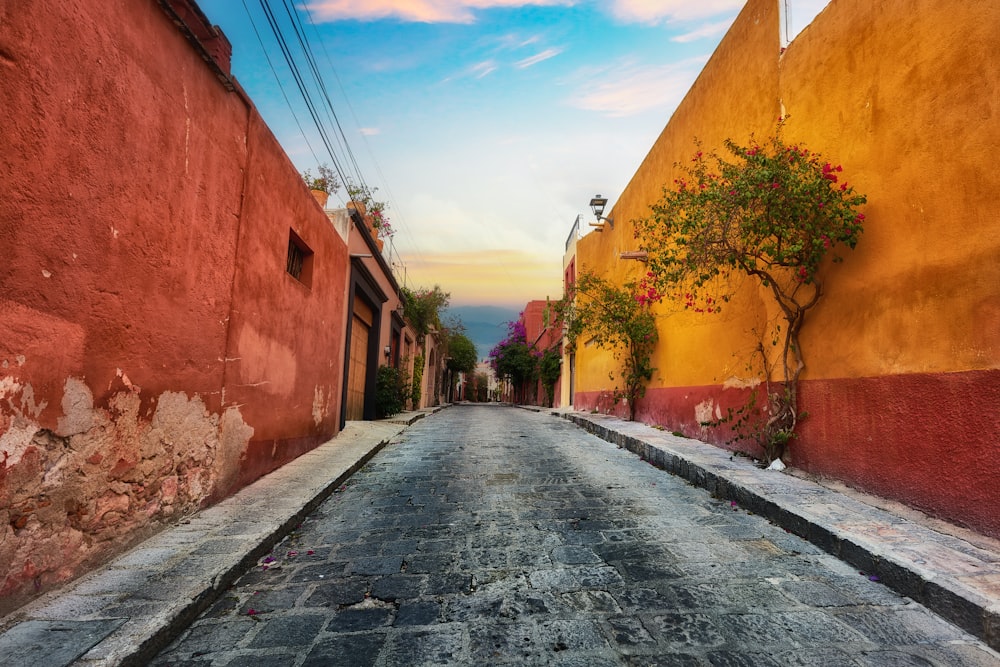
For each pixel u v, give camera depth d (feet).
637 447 27.58
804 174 16.07
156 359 12.65
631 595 9.93
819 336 17.81
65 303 9.64
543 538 13.37
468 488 19.34
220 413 16.14
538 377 108.17
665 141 35.04
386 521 15.24
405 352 71.20
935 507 12.81
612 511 15.94
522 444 32.19
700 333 28.37
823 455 17.33
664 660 7.70
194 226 14.38
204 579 10.02
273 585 10.68
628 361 40.81
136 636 7.82
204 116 14.87
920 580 9.61
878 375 14.98
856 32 16.22
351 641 8.37
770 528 14.10
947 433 12.58
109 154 10.77
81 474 10.14
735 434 23.65
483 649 8.05
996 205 11.53
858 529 12.35
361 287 40.55
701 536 13.44
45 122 9.05
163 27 12.69
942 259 12.91
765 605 9.50
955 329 12.48
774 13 21.31
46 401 9.21
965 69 12.34
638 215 41.19
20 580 8.71
